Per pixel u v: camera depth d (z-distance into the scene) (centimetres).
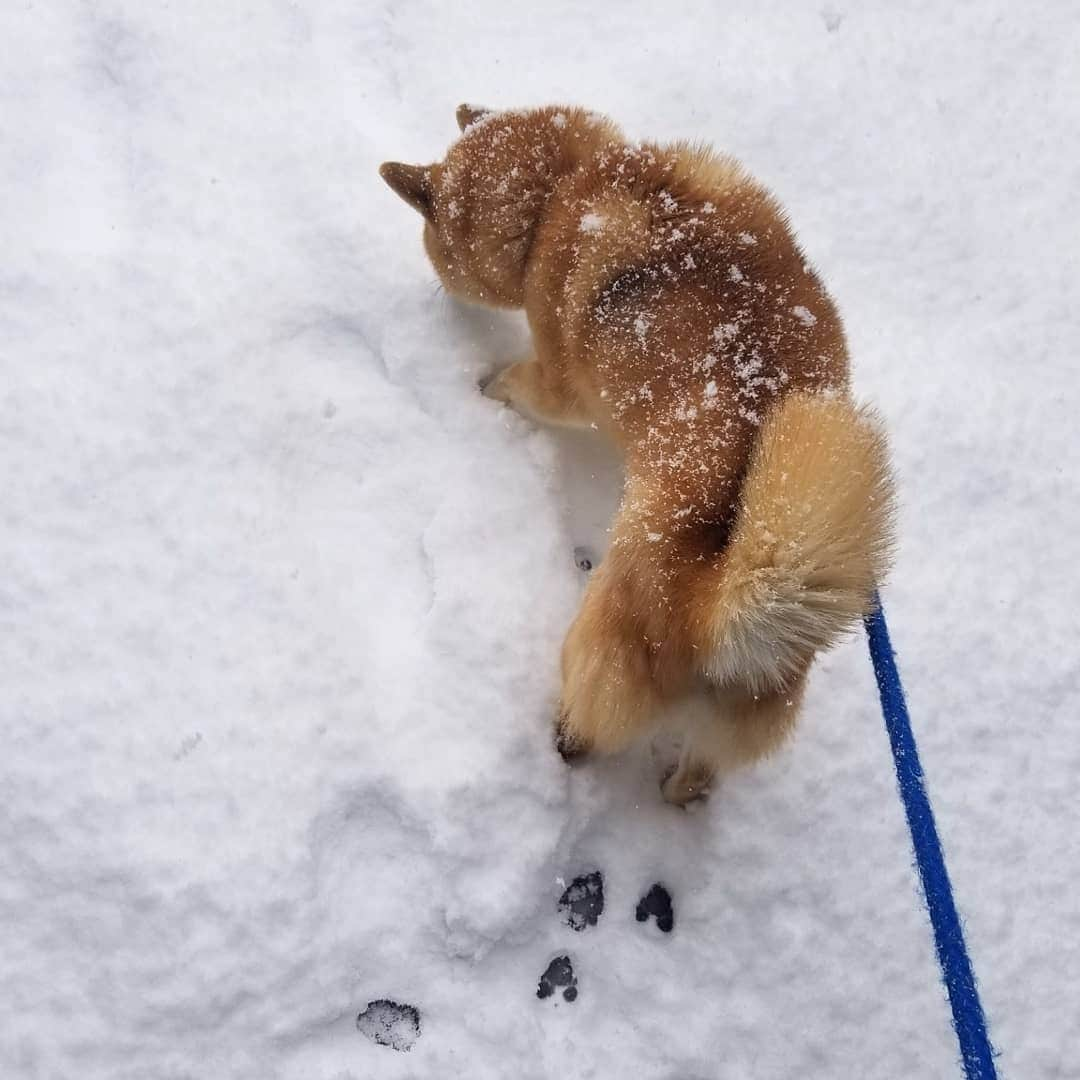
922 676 118
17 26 135
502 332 131
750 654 87
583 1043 105
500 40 145
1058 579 124
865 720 116
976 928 111
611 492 125
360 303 127
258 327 123
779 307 103
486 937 106
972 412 129
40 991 100
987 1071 85
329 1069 102
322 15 142
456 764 109
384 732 110
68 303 121
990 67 148
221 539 115
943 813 115
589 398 115
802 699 103
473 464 122
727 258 105
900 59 147
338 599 115
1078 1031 109
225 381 120
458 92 141
